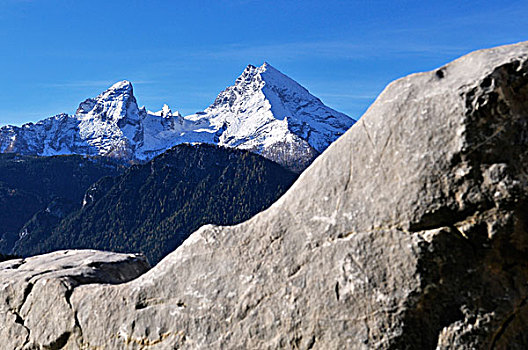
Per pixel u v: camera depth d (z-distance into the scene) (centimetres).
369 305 424
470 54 446
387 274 423
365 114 473
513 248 416
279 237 480
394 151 442
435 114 429
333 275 443
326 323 435
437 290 415
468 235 418
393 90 461
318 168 484
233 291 481
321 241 457
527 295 418
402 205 430
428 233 421
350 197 455
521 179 405
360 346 420
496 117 413
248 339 462
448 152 420
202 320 484
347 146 471
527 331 419
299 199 483
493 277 418
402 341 412
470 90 417
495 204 410
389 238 429
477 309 414
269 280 469
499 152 412
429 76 450
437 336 413
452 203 418
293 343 444
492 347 414
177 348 487
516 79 416
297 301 451
